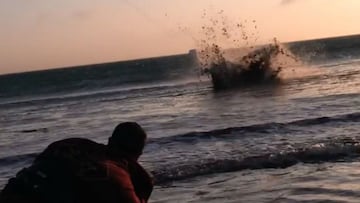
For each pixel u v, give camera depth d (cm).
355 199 709
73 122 2020
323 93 2142
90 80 7031
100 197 291
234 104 2067
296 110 1684
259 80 3142
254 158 985
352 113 1458
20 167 1152
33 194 290
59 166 297
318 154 995
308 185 795
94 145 317
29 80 9512
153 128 1585
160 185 871
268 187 802
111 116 2098
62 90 5447
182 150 1155
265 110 1761
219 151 1105
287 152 1002
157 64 11450
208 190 815
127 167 315
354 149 1012
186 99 2586
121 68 11075
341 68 3844
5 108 3288
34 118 2389
